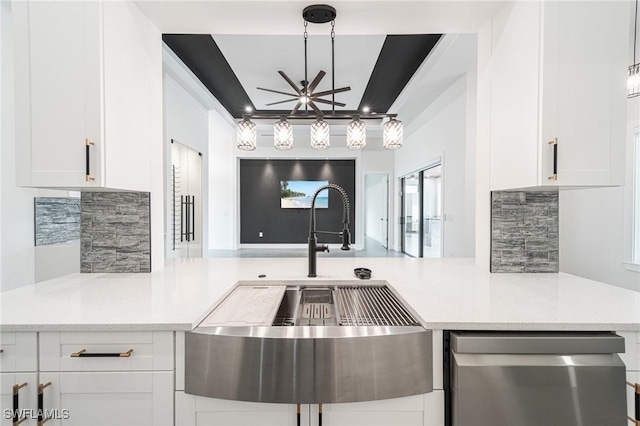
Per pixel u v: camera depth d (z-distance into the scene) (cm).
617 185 134
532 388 94
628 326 97
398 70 426
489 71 172
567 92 133
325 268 183
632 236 285
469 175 388
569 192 347
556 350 96
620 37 133
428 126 560
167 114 387
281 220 852
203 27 173
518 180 148
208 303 116
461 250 423
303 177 849
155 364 97
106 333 97
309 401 92
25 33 129
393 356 95
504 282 149
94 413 97
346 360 93
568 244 349
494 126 168
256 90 497
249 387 94
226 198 823
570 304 115
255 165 849
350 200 845
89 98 129
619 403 94
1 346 96
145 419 97
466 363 94
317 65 411
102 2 130
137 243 170
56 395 96
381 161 810
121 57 142
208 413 97
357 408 96
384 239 866
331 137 804
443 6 156
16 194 249
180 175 461
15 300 119
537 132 134
